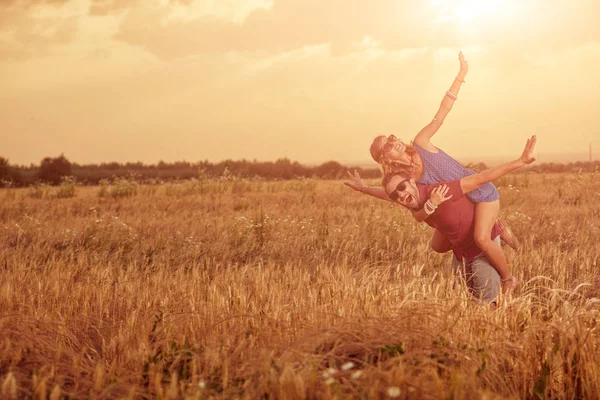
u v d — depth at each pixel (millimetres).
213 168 43750
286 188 22578
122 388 3461
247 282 6438
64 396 3498
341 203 16797
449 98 5219
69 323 5082
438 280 6594
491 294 5215
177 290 6113
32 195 22219
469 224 5160
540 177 22578
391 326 3932
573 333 4000
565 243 9102
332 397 3037
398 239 9617
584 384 3641
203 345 4145
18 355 3848
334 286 5598
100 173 51219
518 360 3826
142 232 10977
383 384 3135
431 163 5156
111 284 6699
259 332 4266
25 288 6461
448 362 3564
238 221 11508
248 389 3258
